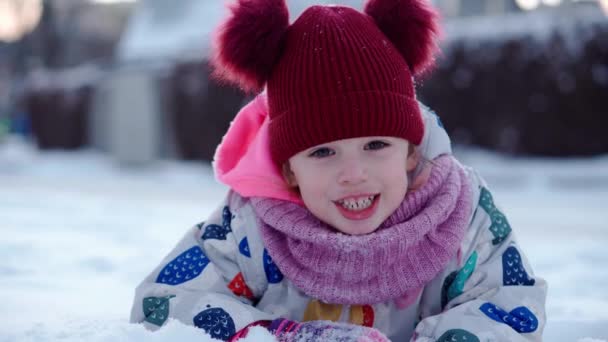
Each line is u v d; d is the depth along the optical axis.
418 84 1.99
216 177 1.90
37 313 2.12
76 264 3.23
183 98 14.24
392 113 1.63
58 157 17.64
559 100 10.07
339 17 1.70
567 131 10.11
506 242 1.73
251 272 1.75
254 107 1.88
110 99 17.02
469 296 1.68
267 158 1.76
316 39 1.67
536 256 3.69
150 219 5.66
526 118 10.33
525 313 1.61
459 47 10.80
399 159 1.66
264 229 1.73
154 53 16.23
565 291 2.68
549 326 1.96
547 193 8.97
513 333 1.56
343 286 1.62
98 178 13.02
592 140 10.05
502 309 1.62
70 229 4.79
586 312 2.20
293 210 1.70
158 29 16.92
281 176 1.76
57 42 29.09
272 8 1.74
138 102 15.91
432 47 1.86
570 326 1.96
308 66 1.65
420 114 1.74
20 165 16.47
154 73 15.65
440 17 1.86
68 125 18.16
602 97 9.90
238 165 1.79
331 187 1.62
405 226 1.60
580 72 9.91
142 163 15.72
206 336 1.52
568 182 9.45
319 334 1.54
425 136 1.78
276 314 1.73
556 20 10.23
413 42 1.82
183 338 1.50
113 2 32.03
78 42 30.16
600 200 8.02
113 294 2.55
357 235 1.62
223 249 1.77
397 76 1.68
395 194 1.64
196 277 1.73
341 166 1.61
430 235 1.65
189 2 17.02
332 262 1.61
